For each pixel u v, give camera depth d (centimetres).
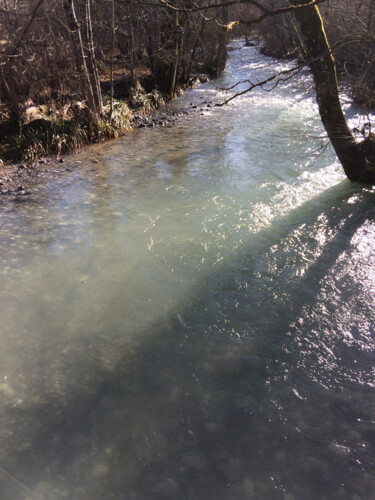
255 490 311
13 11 1152
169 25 1538
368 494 306
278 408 375
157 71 1633
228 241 645
